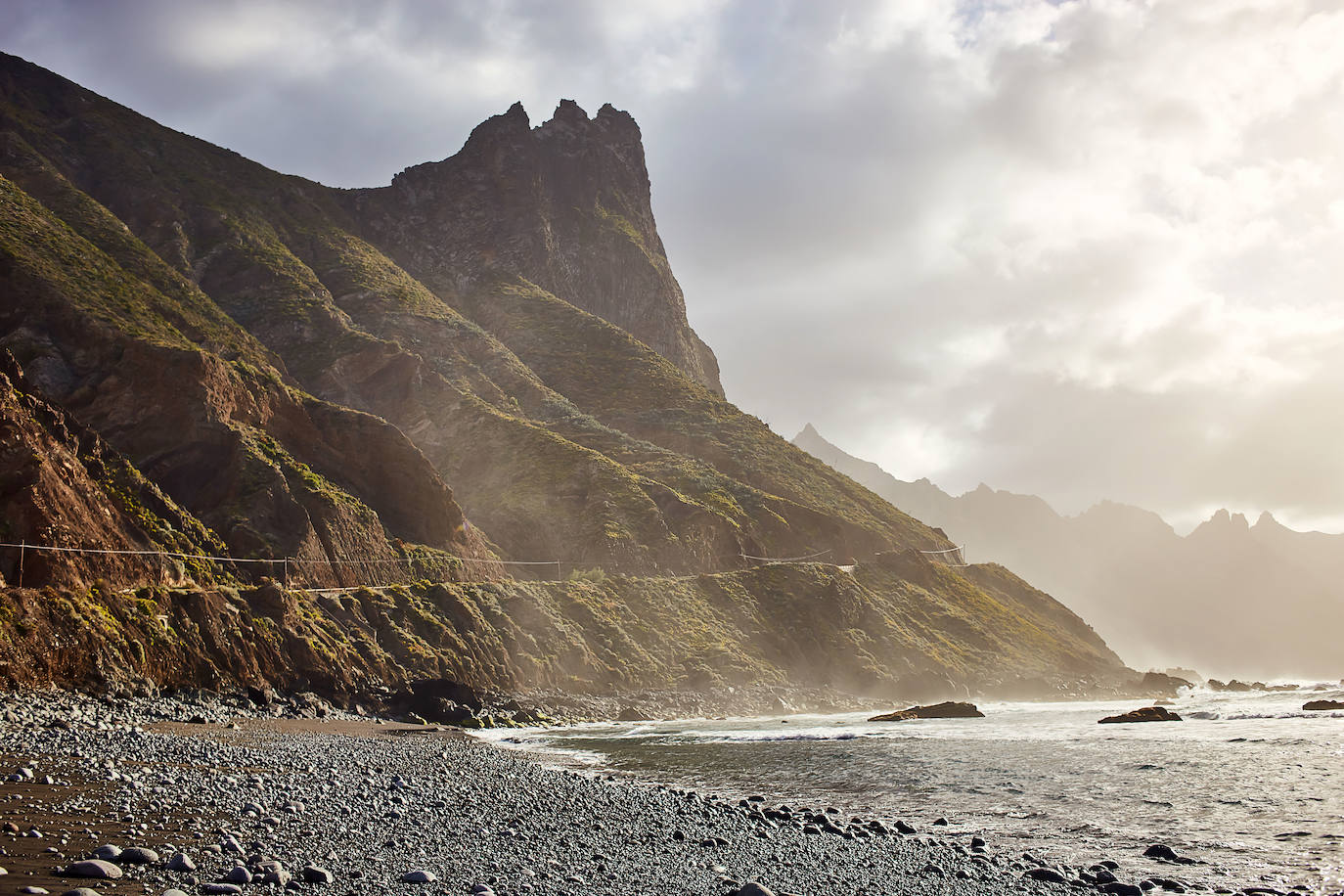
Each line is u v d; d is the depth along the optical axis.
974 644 148.38
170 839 16.64
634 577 121.62
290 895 13.88
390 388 150.12
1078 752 44.78
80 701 46.88
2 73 184.88
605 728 71.25
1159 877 20.30
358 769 30.72
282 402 108.31
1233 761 39.31
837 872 19.88
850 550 166.88
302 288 166.75
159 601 61.56
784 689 107.94
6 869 13.91
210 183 190.38
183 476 90.75
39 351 97.19
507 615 96.19
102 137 182.62
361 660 74.62
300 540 86.25
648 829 23.22
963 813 29.23
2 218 113.38
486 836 20.11
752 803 29.19
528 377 180.62
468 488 140.00
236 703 58.34
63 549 59.09
